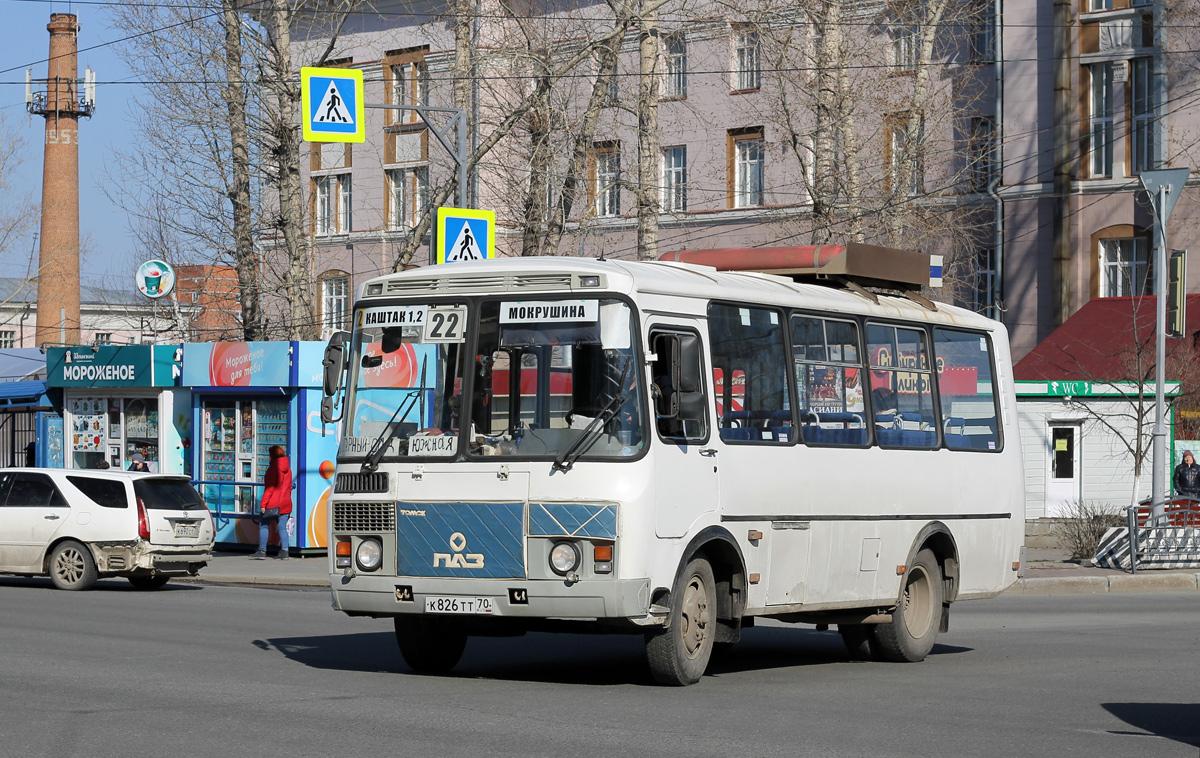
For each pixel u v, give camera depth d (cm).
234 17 3638
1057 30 4597
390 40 5578
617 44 3319
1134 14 4503
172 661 1385
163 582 2595
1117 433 3500
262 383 3070
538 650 1580
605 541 1167
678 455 1223
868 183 3872
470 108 3481
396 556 1227
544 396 1206
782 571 1359
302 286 3731
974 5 4709
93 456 3478
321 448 3084
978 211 4803
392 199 5725
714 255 1600
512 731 995
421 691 1188
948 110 4359
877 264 1591
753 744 966
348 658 1429
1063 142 4597
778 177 5066
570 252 4134
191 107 3706
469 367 1227
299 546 3052
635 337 1200
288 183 3678
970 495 1667
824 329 1459
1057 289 4606
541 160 3369
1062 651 1627
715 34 4803
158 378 3262
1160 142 4450
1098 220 4581
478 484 1203
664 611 1201
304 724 1014
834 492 1435
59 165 7881
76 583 2409
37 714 1054
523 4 3850
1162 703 1199
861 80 4325
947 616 1633
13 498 2462
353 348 1277
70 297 7869
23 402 3675
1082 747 985
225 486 3198
